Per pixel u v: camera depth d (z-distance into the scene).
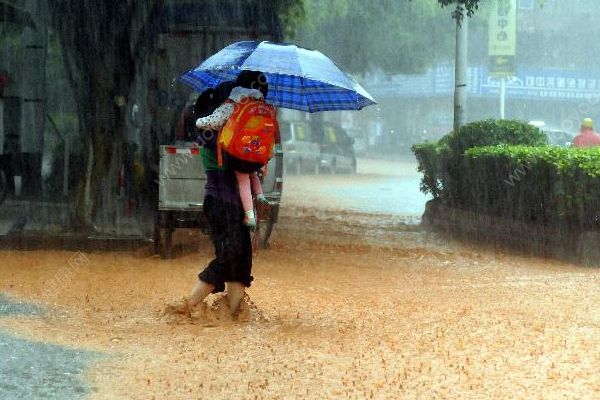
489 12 83.81
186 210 29.45
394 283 26.27
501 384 15.06
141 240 32.22
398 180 84.44
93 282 24.70
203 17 41.28
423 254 33.25
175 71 41.75
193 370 15.70
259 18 41.91
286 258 30.72
